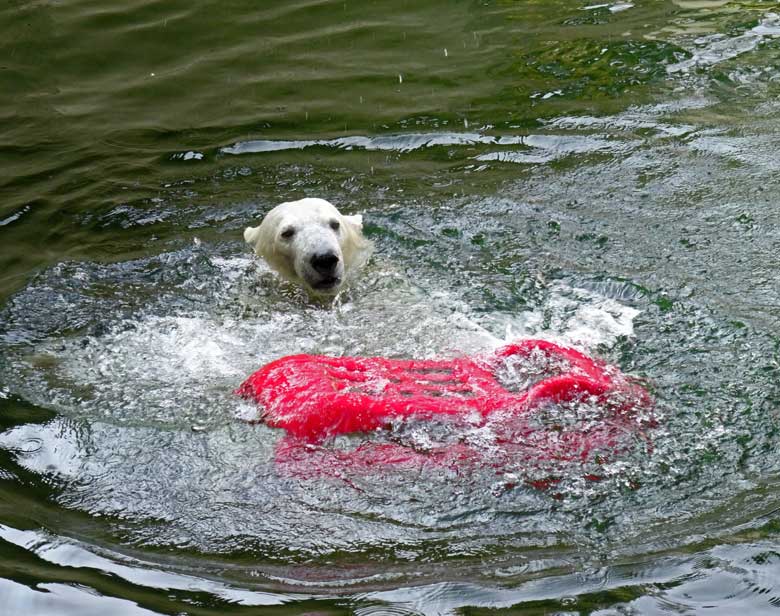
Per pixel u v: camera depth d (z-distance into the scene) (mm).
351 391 8016
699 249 10367
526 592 5781
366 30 17828
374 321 9602
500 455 7203
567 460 7121
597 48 16391
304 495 6914
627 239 10742
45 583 6043
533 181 12398
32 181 13047
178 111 15164
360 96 15328
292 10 18766
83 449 7613
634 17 17641
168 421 7941
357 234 10953
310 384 7812
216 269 10930
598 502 6691
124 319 9867
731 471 6941
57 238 11641
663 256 10289
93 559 6312
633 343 8680
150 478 7219
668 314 9125
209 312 10008
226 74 16344
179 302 10219
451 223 11469
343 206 12133
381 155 13500
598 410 7625
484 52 16656
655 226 10969
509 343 8641
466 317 9531
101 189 12812
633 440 7301
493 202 11898
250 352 9156
